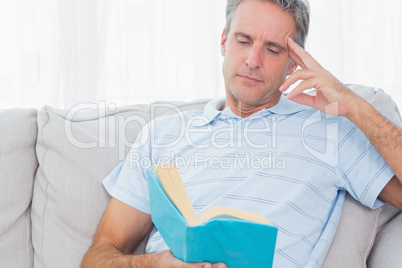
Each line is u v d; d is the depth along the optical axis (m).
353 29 2.21
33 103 2.26
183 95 2.24
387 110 1.49
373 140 1.30
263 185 1.32
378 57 2.21
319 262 1.25
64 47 2.19
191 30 2.22
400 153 1.26
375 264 1.33
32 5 2.21
